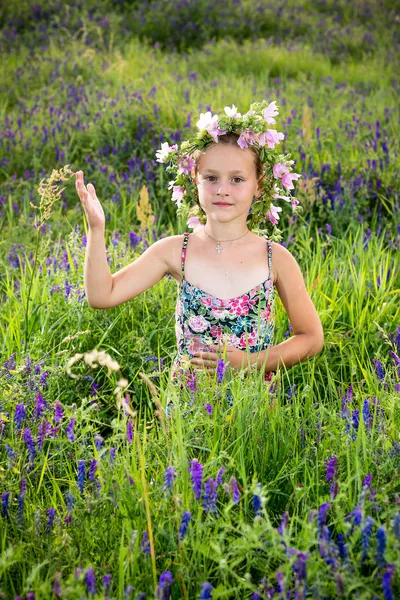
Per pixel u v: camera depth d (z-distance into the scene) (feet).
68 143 24.08
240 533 7.50
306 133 21.65
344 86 33.53
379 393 9.94
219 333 10.36
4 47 38.45
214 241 10.41
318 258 15.47
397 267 15.37
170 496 7.86
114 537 7.99
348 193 18.49
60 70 33.30
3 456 9.27
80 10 44.88
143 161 21.44
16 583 7.74
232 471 8.76
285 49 39.88
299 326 10.77
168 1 46.44
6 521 8.04
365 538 6.95
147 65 35.53
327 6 51.47
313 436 9.49
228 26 44.52
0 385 9.85
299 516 8.19
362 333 12.84
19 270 16.07
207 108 25.30
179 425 8.35
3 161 22.81
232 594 7.52
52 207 20.26
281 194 10.94
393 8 52.47
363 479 8.38
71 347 12.45
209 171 10.05
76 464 9.09
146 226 16.69
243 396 9.10
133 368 12.22
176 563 7.34
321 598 6.81
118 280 10.28
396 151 21.68
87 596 7.00
